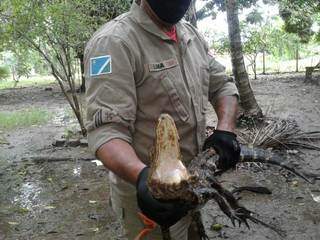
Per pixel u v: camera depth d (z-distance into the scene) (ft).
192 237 3.19
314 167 8.41
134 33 2.50
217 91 3.07
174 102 2.61
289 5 26.21
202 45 2.95
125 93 2.41
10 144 11.39
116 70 2.40
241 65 11.53
